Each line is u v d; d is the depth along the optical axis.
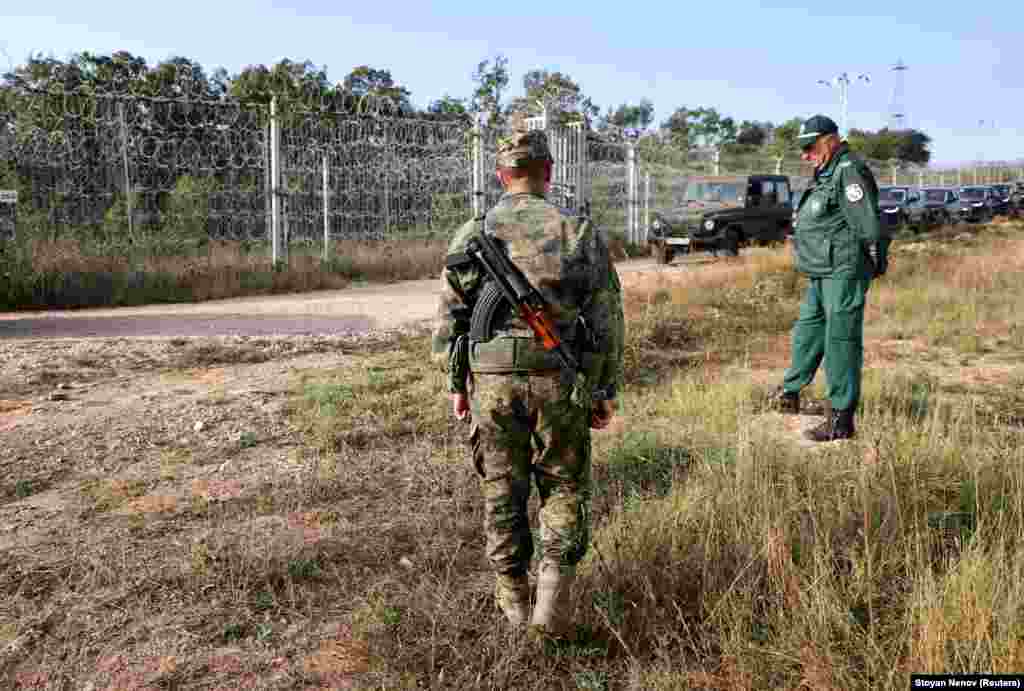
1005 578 2.89
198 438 5.18
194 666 2.84
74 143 14.51
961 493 3.90
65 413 5.75
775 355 7.96
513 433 2.89
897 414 5.49
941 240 21.34
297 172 17.56
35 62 15.12
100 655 2.90
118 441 5.12
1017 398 6.09
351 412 5.68
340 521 3.93
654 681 2.69
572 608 3.03
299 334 9.12
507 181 3.01
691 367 7.27
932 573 3.06
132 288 13.10
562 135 19.17
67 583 3.35
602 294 2.90
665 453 4.71
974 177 57.94
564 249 2.83
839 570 3.25
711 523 3.44
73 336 9.10
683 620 2.94
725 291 11.59
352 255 17.14
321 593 3.31
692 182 19.05
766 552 3.22
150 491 4.34
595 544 3.39
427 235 18.92
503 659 2.77
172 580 3.37
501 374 2.82
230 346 8.17
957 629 2.70
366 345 8.41
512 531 2.96
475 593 3.28
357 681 2.77
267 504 4.14
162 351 7.92
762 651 2.76
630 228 22.00
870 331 9.05
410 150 19.02
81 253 13.52
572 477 2.94
